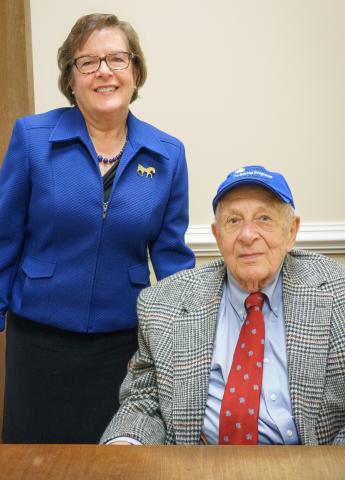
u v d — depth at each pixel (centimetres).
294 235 144
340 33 232
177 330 140
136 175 171
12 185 167
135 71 174
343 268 145
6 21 233
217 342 139
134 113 237
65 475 101
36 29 235
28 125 167
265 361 135
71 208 165
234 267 137
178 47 234
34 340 175
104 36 163
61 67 171
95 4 233
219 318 142
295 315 136
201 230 240
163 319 142
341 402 131
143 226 170
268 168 239
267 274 136
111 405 179
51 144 166
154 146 172
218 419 132
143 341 145
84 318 171
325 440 130
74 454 109
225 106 236
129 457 108
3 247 172
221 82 235
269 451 109
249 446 112
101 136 170
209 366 136
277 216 136
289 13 231
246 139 238
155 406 139
